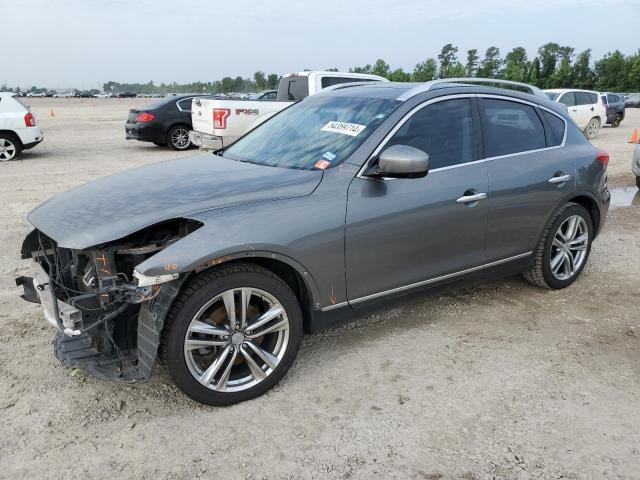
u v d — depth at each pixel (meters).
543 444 2.86
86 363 3.03
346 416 3.08
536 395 3.29
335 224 3.29
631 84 83.06
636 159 9.43
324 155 3.61
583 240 4.92
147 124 14.86
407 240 3.63
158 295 2.82
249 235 2.99
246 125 11.82
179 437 2.90
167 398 3.25
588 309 4.53
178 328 2.89
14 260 5.54
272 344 3.30
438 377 3.48
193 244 2.86
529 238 4.46
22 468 2.65
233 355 3.11
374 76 12.01
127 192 3.38
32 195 8.66
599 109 19.86
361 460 2.73
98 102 69.69
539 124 4.58
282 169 3.59
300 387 3.37
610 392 3.33
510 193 4.16
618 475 2.64
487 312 4.46
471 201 3.91
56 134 20.11
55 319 2.95
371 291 3.58
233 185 3.32
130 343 3.11
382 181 3.51
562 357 3.74
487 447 2.83
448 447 2.83
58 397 3.23
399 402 3.22
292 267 3.20
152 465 2.69
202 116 12.29
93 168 11.61
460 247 3.96
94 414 3.08
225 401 3.13
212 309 3.07
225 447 2.82
